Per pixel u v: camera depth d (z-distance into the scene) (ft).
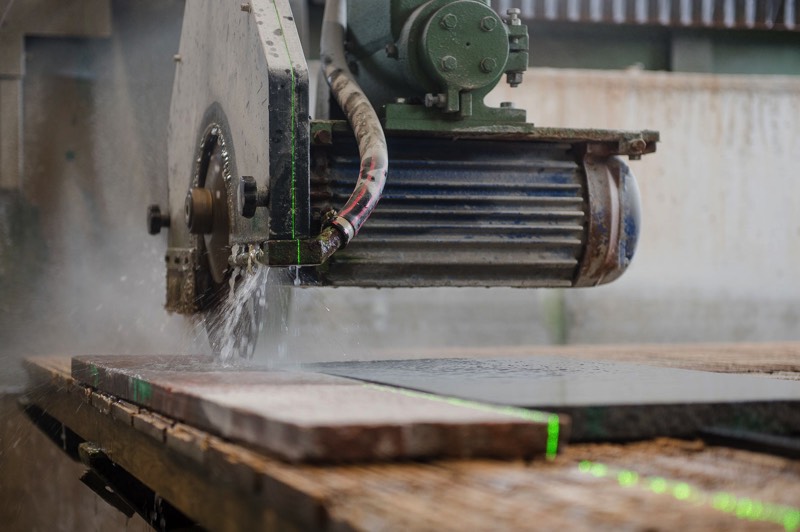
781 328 34.37
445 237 15.70
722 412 8.87
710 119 33.53
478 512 5.88
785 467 7.54
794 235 34.27
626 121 32.94
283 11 14.75
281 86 13.75
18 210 28.12
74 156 28.43
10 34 27.43
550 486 6.62
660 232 33.47
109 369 13.28
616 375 11.86
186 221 17.35
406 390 9.93
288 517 6.54
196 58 18.38
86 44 28.45
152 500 13.78
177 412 9.70
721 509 6.06
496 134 15.88
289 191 13.82
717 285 33.86
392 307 31.12
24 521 26.91
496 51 15.62
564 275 16.70
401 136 15.90
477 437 7.34
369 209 14.12
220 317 16.94
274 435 7.37
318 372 12.62
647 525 5.62
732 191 33.83
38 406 22.06
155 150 28.78
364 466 7.08
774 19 33.60
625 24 33.27
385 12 16.33
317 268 15.24
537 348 26.30
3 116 27.53
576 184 16.56
